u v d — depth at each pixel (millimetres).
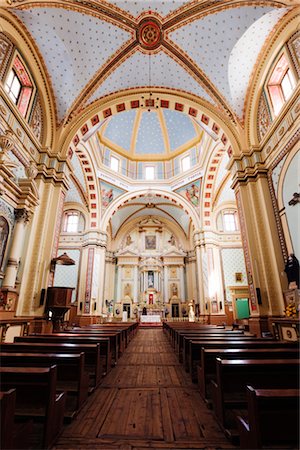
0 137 6270
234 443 2266
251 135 9352
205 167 15461
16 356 3004
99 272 16141
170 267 22844
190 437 2387
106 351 4684
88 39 8445
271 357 3098
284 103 7434
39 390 2352
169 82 10367
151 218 24312
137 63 9656
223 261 16094
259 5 7195
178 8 8062
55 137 9414
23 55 7852
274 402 1695
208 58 9000
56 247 8516
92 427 2568
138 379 4340
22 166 7621
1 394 1694
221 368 2615
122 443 2273
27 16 7184
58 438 2344
